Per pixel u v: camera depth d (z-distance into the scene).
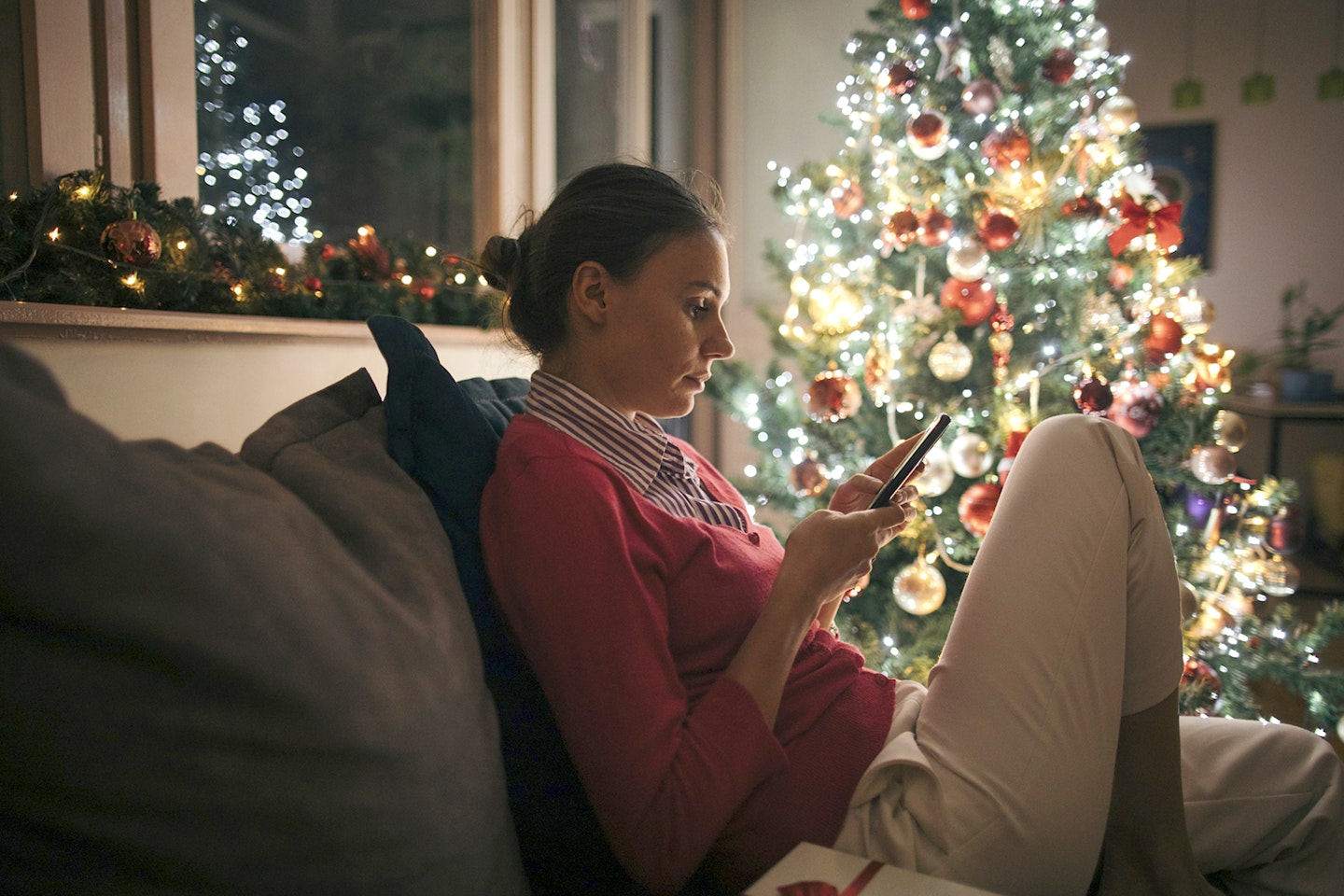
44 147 1.16
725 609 0.79
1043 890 0.76
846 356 2.02
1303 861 0.88
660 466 0.89
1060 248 1.89
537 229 0.92
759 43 3.41
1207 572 1.72
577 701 0.67
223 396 1.17
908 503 0.93
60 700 0.45
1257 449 3.96
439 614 0.64
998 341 1.84
